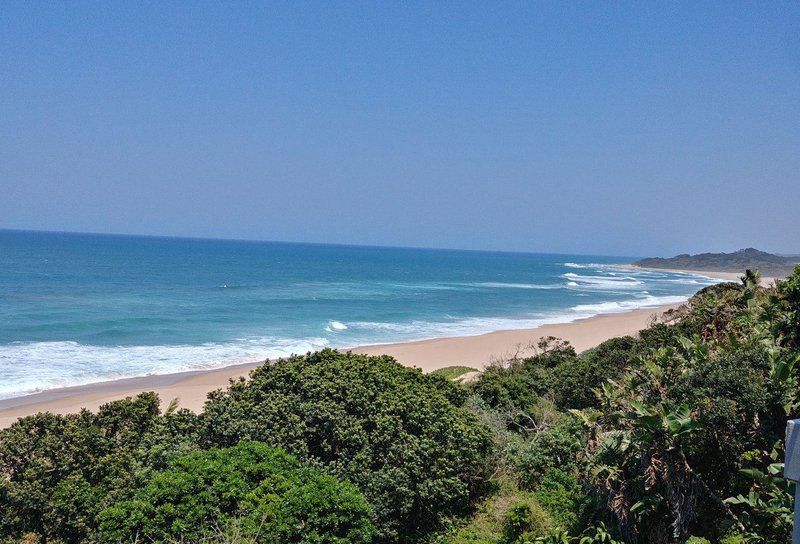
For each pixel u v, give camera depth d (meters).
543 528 7.95
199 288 67.81
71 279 70.94
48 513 7.77
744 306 10.99
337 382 10.12
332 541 7.21
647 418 7.01
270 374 10.93
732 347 7.99
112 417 9.95
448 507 8.85
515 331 43.31
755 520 6.43
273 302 57.00
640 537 7.09
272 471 8.07
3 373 25.88
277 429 9.22
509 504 8.83
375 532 7.72
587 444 8.57
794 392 6.88
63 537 7.82
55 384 24.67
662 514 7.02
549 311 58.53
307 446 9.18
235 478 7.80
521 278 115.44
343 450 9.01
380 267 138.00
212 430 9.51
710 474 7.12
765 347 7.71
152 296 57.56
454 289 82.88
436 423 9.45
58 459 8.48
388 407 9.60
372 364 11.50
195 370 28.34
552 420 12.33
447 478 8.71
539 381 15.79
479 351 34.59
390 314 52.06
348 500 7.59
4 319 40.06
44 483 8.17
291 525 7.18
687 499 6.82
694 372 7.45
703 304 13.27
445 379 12.06
